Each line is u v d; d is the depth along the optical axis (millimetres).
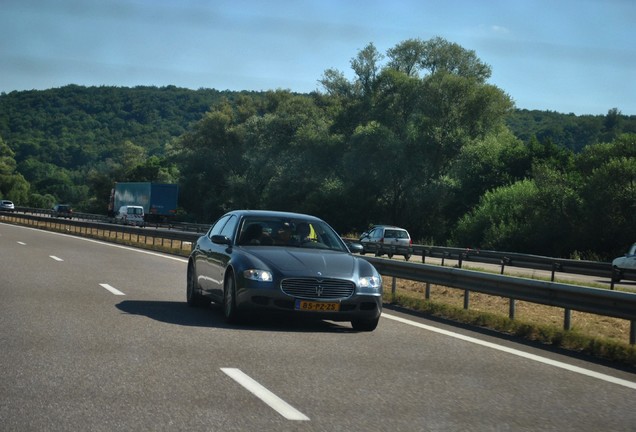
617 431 5629
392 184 65438
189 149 93625
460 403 6301
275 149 80250
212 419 5484
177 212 91938
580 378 7641
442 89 65250
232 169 92062
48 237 38281
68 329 9453
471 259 31625
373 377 7227
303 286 10266
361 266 10812
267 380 6895
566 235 45500
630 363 8797
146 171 129375
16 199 162750
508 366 8141
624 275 23531
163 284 16109
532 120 196125
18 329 9336
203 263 12180
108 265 21094
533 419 5879
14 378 6621
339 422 5539
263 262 10461
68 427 5156
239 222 11742
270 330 10141
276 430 5258
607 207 42500
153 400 5996
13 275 16750
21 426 5152
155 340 8875
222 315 11578
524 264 28297
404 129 67625
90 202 128625
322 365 7730
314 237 11734
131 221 72188
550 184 48781
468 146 63438
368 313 10406
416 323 11438
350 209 66875
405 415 5824
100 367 7203
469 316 12039
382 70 70438
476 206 55969
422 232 64625
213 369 7297
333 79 82938
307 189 73250
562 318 14211
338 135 72500
